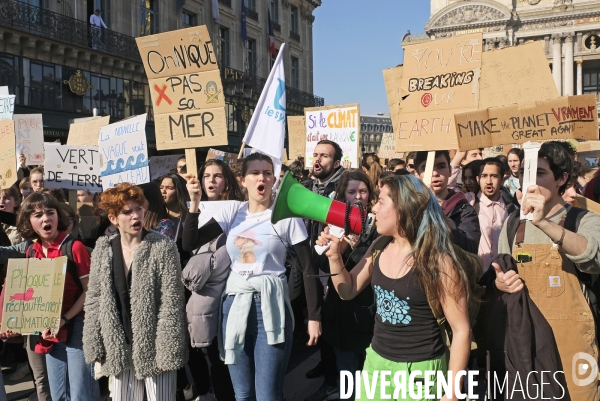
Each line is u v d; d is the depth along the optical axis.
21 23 18.08
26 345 4.59
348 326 4.22
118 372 3.55
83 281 4.17
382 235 3.23
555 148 3.07
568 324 3.02
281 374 3.76
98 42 21.30
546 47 52.97
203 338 3.93
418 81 4.87
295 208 3.12
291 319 3.86
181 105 5.05
